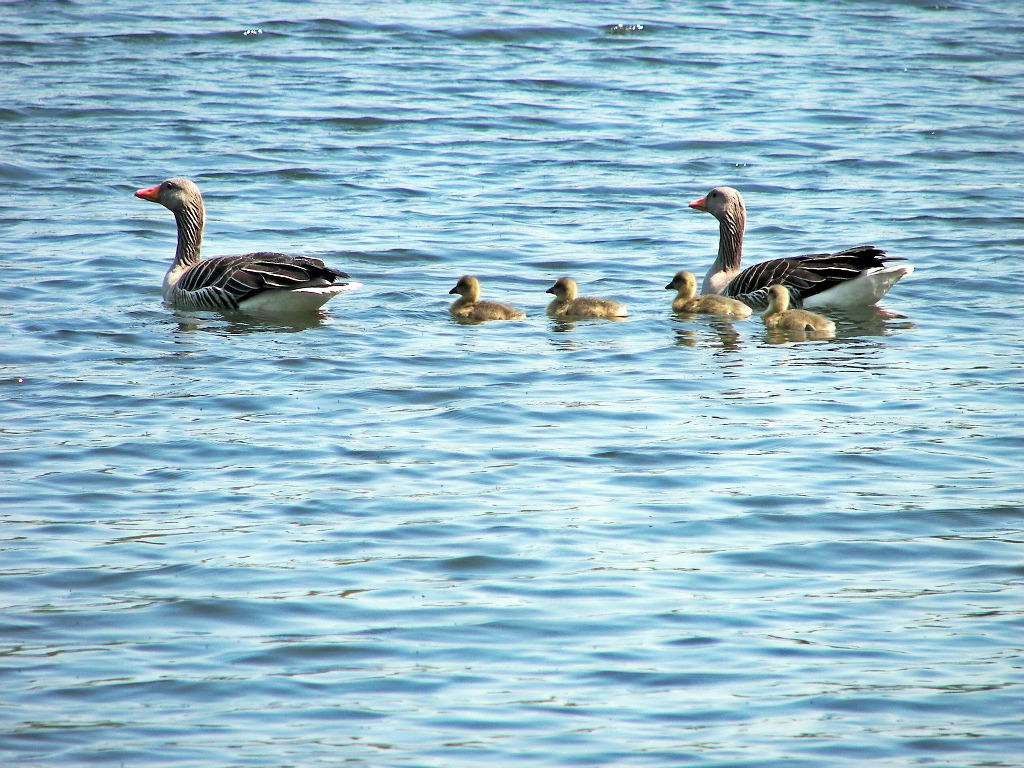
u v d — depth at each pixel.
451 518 12.35
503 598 10.82
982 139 33.31
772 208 27.33
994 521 12.43
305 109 34.78
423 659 9.91
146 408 15.37
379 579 11.11
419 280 22.06
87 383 16.25
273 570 11.23
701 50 43.53
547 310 20.23
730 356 18.09
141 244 23.73
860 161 31.12
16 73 37.09
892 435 14.75
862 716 9.22
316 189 27.95
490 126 33.88
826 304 20.69
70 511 12.40
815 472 13.62
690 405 15.79
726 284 22.03
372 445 14.25
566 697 9.43
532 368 17.31
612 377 16.95
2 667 9.70
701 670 9.79
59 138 31.02
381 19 46.66
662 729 9.05
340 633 10.25
